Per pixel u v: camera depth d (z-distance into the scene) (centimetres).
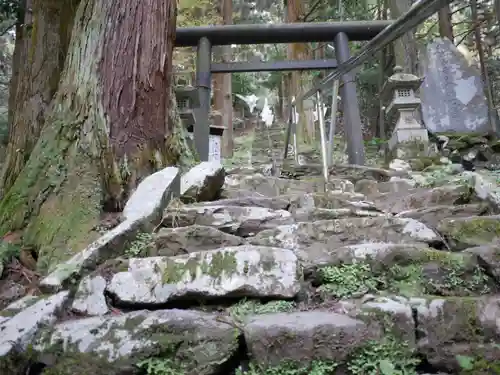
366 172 449
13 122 388
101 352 155
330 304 180
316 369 144
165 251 222
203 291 183
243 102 2014
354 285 188
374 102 1310
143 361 151
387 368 144
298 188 388
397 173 436
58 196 261
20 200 262
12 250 237
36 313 172
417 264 192
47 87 394
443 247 219
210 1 1188
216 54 1415
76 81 295
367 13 1298
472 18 1150
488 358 146
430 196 287
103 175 273
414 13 216
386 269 193
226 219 254
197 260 193
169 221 252
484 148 658
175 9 340
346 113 559
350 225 226
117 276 192
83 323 166
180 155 336
